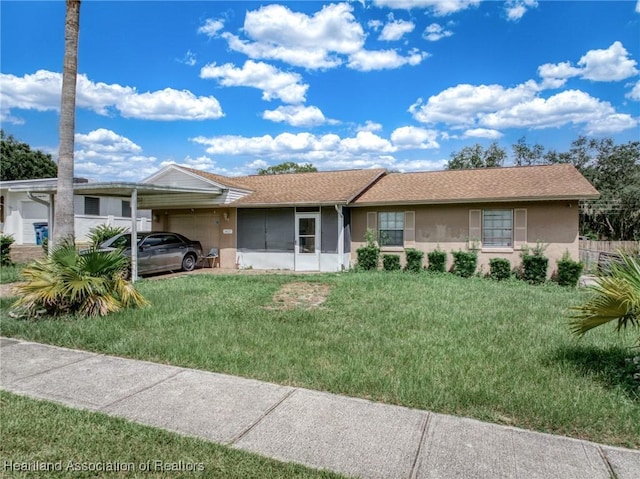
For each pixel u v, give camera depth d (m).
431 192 14.55
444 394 3.98
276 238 15.86
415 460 2.92
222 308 8.06
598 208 28.02
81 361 5.07
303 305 8.66
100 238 15.13
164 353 5.26
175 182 16.16
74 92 8.30
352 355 5.18
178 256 14.79
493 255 13.65
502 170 15.98
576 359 5.02
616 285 4.25
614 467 2.86
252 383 4.36
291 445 3.12
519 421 3.54
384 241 15.20
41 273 7.29
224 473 2.75
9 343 5.82
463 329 6.53
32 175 35.28
